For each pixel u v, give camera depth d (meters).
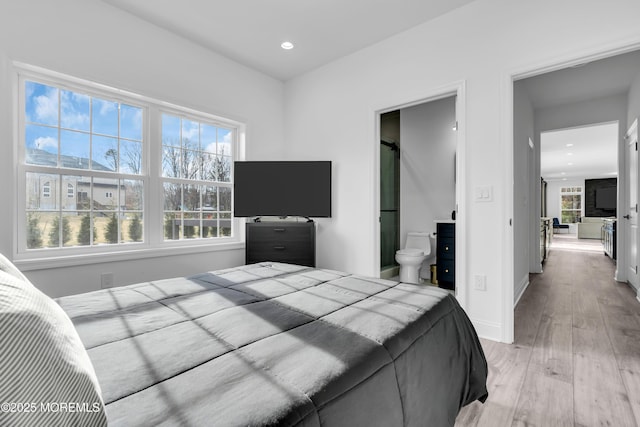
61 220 2.47
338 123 3.48
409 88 2.88
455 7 2.57
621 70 3.50
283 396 0.65
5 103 2.12
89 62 2.46
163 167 3.07
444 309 1.33
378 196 3.24
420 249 4.33
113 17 2.58
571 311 3.04
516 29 2.30
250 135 3.67
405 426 0.90
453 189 4.34
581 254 7.11
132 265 2.74
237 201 3.47
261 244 3.39
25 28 2.18
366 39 3.07
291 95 3.96
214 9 2.63
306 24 2.83
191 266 3.14
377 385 0.83
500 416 1.50
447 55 2.64
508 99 2.33
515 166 3.36
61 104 2.48
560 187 14.09
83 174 2.57
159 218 2.99
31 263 2.22
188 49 3.09
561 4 2.12
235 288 1.47
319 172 3.50
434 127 4.49
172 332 0.96
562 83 3.86
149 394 0.64
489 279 2.41
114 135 2.75
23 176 2.29
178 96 3.01
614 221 6.00
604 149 7.63
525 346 2.26
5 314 0.42
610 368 1.93
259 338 0.93
